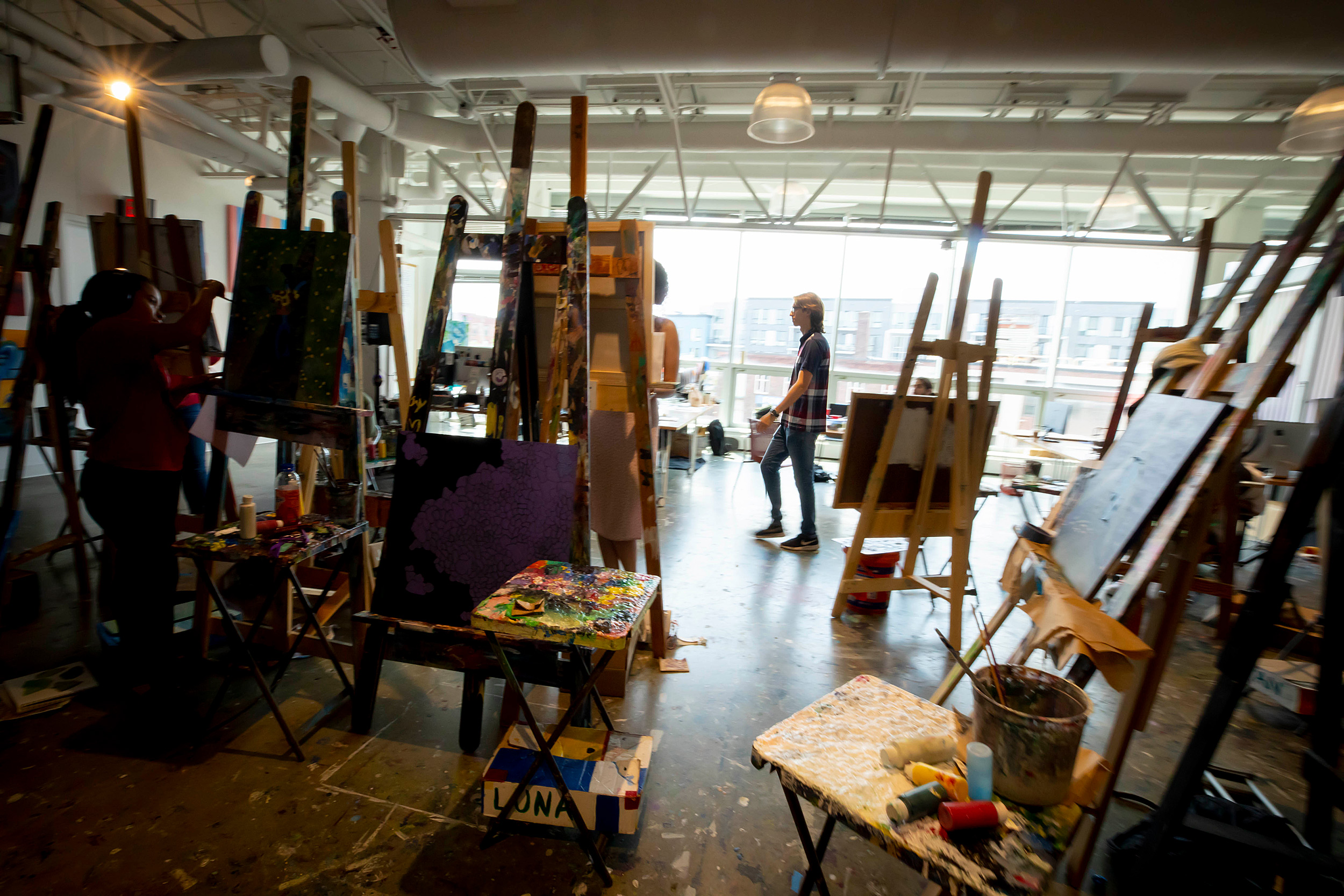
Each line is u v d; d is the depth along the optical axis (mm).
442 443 1978
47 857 1448
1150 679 1387
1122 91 3896
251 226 2184
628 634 1389
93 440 2043
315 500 2809
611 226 2133
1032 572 1597
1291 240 1360
